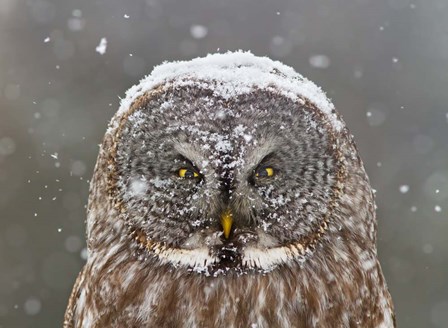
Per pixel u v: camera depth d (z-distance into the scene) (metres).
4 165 17.88
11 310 17.00
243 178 8.31
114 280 8.38
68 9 20.59
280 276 8.26
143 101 8.52
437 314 17.39
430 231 18.22
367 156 19.59
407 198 18.73
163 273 8.31
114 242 8.55
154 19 20.56
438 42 21.50
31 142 18.39
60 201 17.67
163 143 8.37
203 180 8.36
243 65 8.70
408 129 20.06
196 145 8.30
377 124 20.11
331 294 8.26
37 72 19.72
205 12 20.80
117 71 19.84
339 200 8.51
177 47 20.28
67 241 17.42
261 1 20.86
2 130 18.42
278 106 8.30
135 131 8.49
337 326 8.23
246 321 8.11
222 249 8.31
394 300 17.52
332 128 8.53
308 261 8.35
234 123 8.27
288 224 8.39
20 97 19.16
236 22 20.88
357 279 8.39
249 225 8.37
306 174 8.38
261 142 8.27
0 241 17.28
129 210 8.51
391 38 21.52
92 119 18.84
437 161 19.36
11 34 20.33
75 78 19.59
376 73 21.02
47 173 17.92
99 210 8.71
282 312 8.14
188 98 8.34
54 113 18.86
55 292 17.17
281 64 8.93
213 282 8.23
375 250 8.79
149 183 8.44
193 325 8.11
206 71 8.55
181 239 8.38
